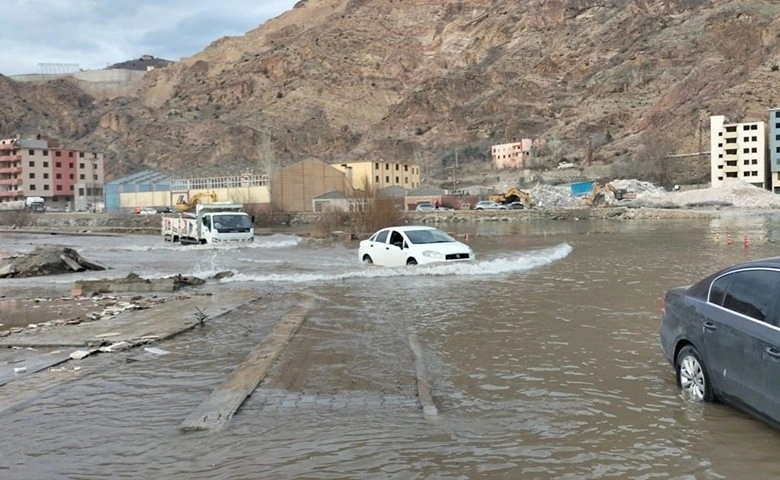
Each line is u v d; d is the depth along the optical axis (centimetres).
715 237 3722
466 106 19850
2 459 575
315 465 552
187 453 581
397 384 784
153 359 933
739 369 622
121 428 648
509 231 5147
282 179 8988
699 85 15125
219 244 3697
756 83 13225
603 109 16712
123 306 1454
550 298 1449
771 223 5447
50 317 1359
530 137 17125
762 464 543
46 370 879
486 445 592
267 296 1555
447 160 17450
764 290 617
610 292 1533
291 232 5941
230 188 9288
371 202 4681
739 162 10438
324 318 1234
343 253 3150
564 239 3881
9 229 7300
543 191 9900
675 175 12088
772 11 17000
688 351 713
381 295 1533
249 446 594
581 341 1010
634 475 526
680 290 757
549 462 553
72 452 588
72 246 4094
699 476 523
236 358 934
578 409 686
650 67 17688
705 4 19962
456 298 1468
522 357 915
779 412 565
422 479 523
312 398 730
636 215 7519
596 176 13012
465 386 779
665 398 714
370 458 564
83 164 13138
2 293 1817
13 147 12412
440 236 2152
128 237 5581
